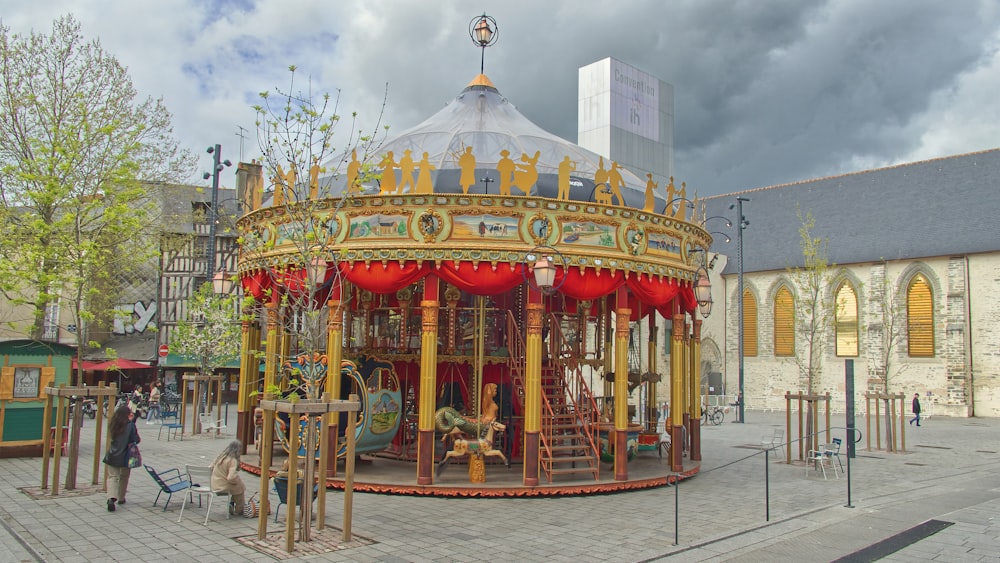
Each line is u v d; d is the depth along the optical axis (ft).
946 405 143.54
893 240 157.79
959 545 36.78
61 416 44.80
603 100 232.94
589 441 53.16
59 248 50.62
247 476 52.75
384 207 47.50
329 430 49.03
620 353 51.16
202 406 106.42
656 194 63.62
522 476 51.37
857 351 158.10
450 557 32.30
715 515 43.06
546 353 62.03
